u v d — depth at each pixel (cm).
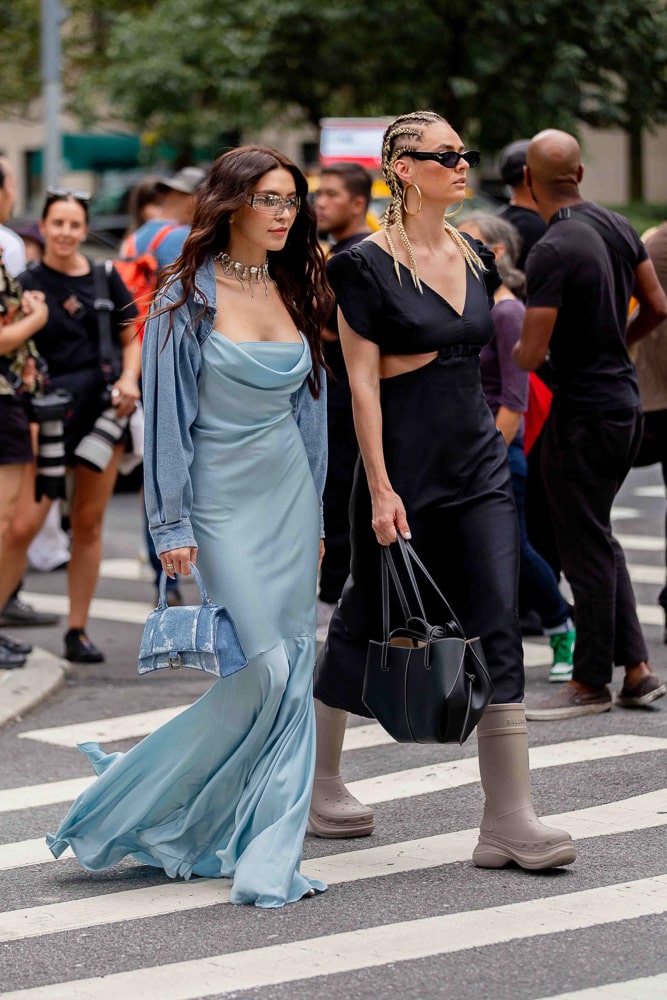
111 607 1057
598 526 729
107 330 884
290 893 495
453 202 525
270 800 500
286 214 498
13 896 516
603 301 711
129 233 1127
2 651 877
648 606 1027
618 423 718
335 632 553
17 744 734
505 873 517
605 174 3725
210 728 506
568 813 585
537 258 712
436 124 525
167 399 493
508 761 518
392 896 498
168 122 2922
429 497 525
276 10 2552
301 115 2941
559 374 726
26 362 805
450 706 490
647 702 750
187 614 486
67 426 877
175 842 521
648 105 2425
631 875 512
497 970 434
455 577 532
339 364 860
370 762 678
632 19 2356
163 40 2883
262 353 502
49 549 1193
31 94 3541
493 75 2353
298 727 505
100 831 524
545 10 2302
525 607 809
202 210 498
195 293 495
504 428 800
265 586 502
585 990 418
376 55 2506
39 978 439
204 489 503
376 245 527
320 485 525
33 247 1216
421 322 520
